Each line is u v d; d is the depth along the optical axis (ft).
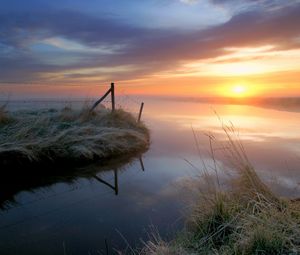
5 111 31.32
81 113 37.40
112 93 40.32
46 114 35.55
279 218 10.89
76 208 18.38
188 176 24.03
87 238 14.40
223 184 15.87
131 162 30.09
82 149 27.48
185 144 40.29
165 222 15.74
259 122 69.10
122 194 20.75
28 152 24.57
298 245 9.57
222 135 48.32
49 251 13.28
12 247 13.66
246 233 10.54
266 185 14.32
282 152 34.32
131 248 12.69
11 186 22.36
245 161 15.44
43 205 19.01
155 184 22.76
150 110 126.72
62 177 24.72
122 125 39.27
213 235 11.37
